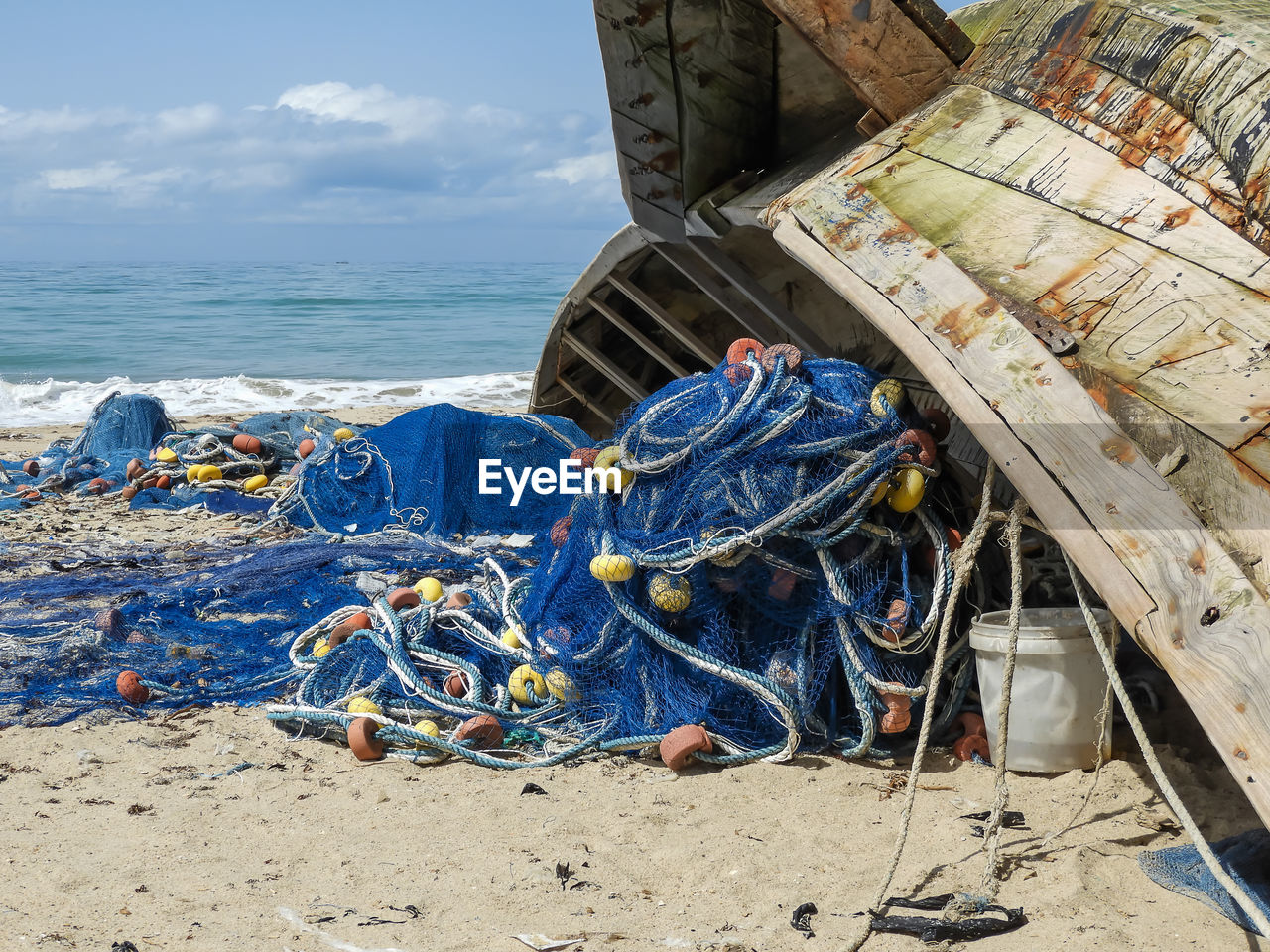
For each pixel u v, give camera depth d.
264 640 6.17
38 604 6.69
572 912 3.40
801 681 4.58
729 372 4.85
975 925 3.24
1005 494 5.52
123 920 3.34
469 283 89.75
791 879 3.62
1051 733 4.29
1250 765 3.20
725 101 6.57
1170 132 4.43
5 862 3.73
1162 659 3.45
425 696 4.96
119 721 5.17
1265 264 3.97
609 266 8.04
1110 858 3.66
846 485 4.50
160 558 7.92
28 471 10.90
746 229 7.18
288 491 9.15
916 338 4.19
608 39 6.07
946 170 4.76
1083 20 4.99
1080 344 3.97
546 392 9.95
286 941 3.23
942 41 5.35
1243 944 3.13
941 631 3.85
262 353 30.98
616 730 4.81
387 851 3.84
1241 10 4.76
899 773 4.48
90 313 46.94
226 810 4.19
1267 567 3.39
